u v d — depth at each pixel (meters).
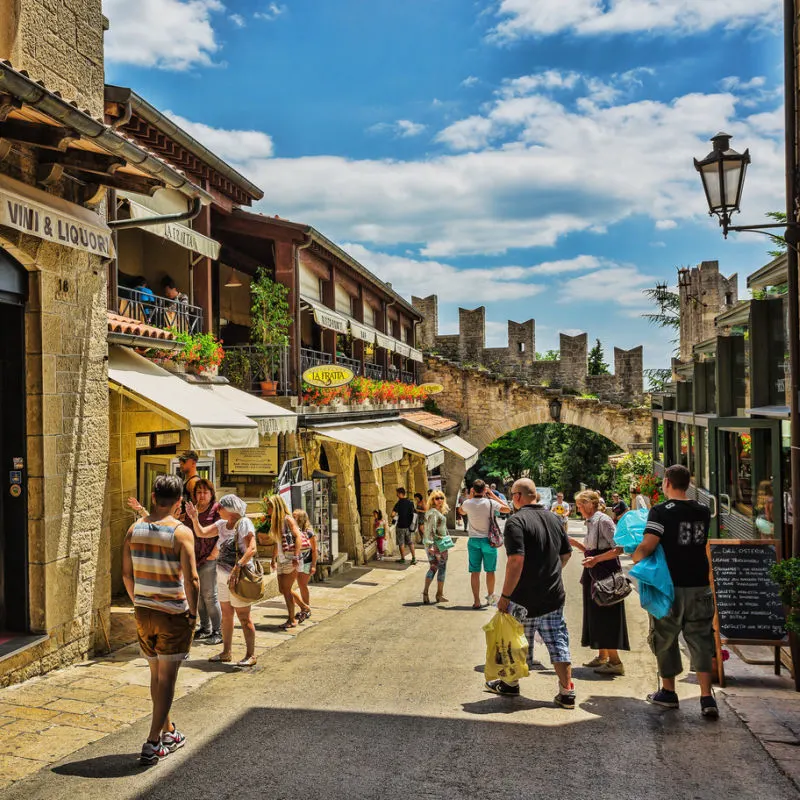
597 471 43.28
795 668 5.89
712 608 5.29
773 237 6.64
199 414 8.46
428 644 7.68
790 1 6.55
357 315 20.69
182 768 4.24
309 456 14.89
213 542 7.62
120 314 9.73
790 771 4.19
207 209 12.95
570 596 11.81
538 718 5.16
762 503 8.23
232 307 17.28
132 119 10.74
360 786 4.01
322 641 7.85
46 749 4.52
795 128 6.51
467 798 3.87
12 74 4.46
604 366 48.62
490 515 10.31
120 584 9.94
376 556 17.80
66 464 6.54
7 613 6.24
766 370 8.40
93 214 6.92
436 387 27.17
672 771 4.22
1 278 6.01
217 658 6.82
